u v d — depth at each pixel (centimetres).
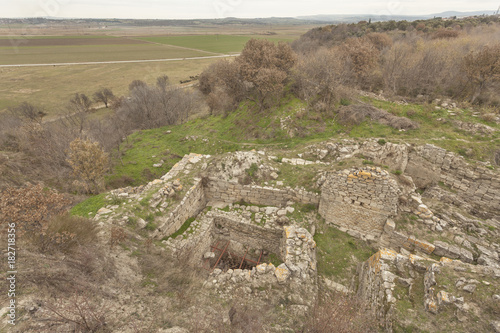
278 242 1326
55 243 784
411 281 844
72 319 601
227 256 1410
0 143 2230
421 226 1161
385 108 2291
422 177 1689
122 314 686
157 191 1324
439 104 2250
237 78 2847
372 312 841
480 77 2105
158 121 3447
